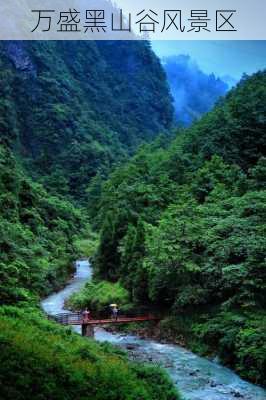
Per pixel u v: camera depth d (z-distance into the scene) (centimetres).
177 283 3691
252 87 7475
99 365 2023
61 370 1795
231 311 3177
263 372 2566
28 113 15050
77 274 6262
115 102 19875
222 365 2898
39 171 13438
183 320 3512
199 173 5262
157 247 3659
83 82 19112
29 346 1870
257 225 3603
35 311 3222
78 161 13838
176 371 2775
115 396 1806
